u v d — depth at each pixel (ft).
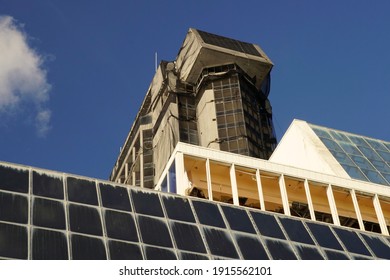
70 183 270.26
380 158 416.26
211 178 334.24
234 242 271.69
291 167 346.33
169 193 290.15
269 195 344.69
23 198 249.75
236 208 298.97
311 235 299.99
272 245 280.31
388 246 313.94
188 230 268.41
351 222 353.51
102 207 262.47
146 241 251.19
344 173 379.96
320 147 405.80
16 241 225.56
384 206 358.23
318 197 351.67
